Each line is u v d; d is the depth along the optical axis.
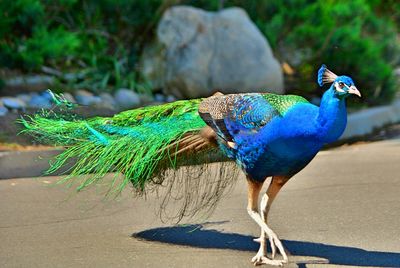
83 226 9.80
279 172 8.17
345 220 10.03
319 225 9.83
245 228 9.74
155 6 17.36
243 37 16.80
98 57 16.95
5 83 15.55
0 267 8.37
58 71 16.56
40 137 9.53
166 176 9.38
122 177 10.45
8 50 15.50
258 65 16.69
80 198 10.98
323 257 8.69
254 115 8.09
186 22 16.66
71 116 9.59
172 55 16.58
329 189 11.54
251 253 8.84
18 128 13.75
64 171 11.09
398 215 10.25
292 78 18.06
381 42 19.19
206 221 10.02
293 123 7.91
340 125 7.84
